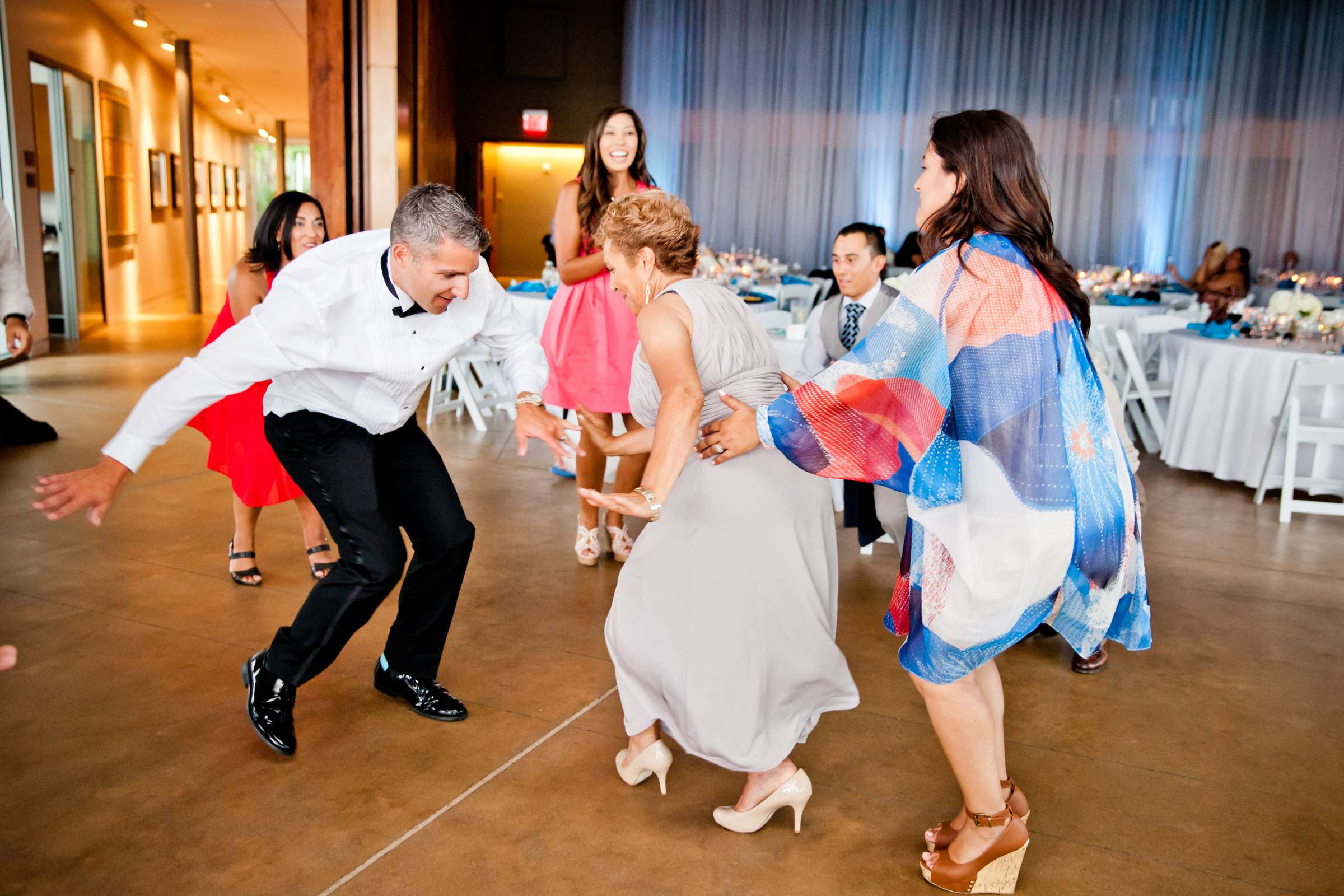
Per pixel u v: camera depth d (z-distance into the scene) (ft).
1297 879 6.86
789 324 18.28
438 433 20.18
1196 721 9.20
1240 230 41.29
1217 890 6.72
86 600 10.87
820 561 6.77
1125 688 9.89
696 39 42.19
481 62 42.34
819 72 42.14
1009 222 5.70
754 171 42.91
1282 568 13.76
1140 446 21.56
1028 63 41.14
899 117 42.09
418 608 8.58
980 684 6.53
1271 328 18.89
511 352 8.49
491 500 15.60
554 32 41.98
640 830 7.16
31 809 7.08
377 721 8.56
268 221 10.35
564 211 12.27
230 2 34.27
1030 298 5.59
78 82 33.01
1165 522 15.85
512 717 8.75
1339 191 40.57
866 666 10.12
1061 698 9.62
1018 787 7.94
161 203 45.27
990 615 5.72
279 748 7.85
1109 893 6.64
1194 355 18.78
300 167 101.71
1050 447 5.59
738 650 6.56
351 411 7.67
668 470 5.88
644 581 6.88
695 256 6.88
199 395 6.74
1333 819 7.63
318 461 7.66
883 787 7.88
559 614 11.15
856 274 11.64
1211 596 12.55
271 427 7.81
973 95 41.55
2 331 25.67
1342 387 16.97
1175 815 7.61
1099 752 8.57
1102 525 5.74
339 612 7.78
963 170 5.79
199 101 59.47
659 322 6.28
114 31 36.96
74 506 6.43
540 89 42.55
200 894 6.27
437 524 8.24
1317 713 9.45
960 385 5.69
